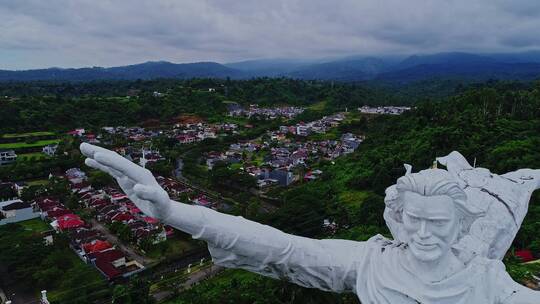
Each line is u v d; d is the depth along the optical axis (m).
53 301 37.28
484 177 7.42
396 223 5.36
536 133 57.25
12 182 75.25
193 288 38.88
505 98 73.50
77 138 102.69
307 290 26.73
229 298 33.03
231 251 5.30
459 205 4.68
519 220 6.79
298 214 51.25
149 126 131.62
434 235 4.59
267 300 30.17
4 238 48.12
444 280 4.75
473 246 5.75
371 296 5.08
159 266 45.12
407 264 5.03
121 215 56.75
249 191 71.25
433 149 57.56
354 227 45.62
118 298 36.25
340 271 5.46
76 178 76.12
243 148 104.62
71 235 49.56
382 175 56.88
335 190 61.00
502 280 4.92
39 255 43.41
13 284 40.03
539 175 7.91
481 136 57.56
